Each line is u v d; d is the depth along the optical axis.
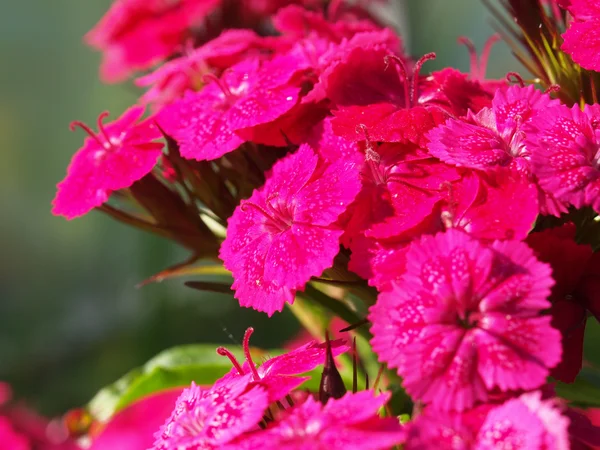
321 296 0.24
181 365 0.27
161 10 0.34
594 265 0.22
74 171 0.25
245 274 0.22
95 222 0.68
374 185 0.22
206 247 0.25
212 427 0.21
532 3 0.25
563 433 0.19
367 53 0.24
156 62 0.33
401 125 0.23
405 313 0.20
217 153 0.24
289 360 0.22
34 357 0.63
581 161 0.21
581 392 0.24
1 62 0.70
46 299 0.68
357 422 0.20
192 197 0.25
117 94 0.71
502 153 0.22
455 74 0.24
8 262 0.68
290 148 0.24
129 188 0.25
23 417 0.24
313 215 0.22
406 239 0.21
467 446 0.19
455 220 0.21
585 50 0.23
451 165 0.22
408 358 0.20
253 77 0.25
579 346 0.22
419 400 0.20
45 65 0.71
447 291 0.20
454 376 0.20
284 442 0.20
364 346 0.26
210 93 0.25
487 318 0.20
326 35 0.28
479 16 0.65
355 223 0.22
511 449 0.19
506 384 0.20
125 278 0.67
